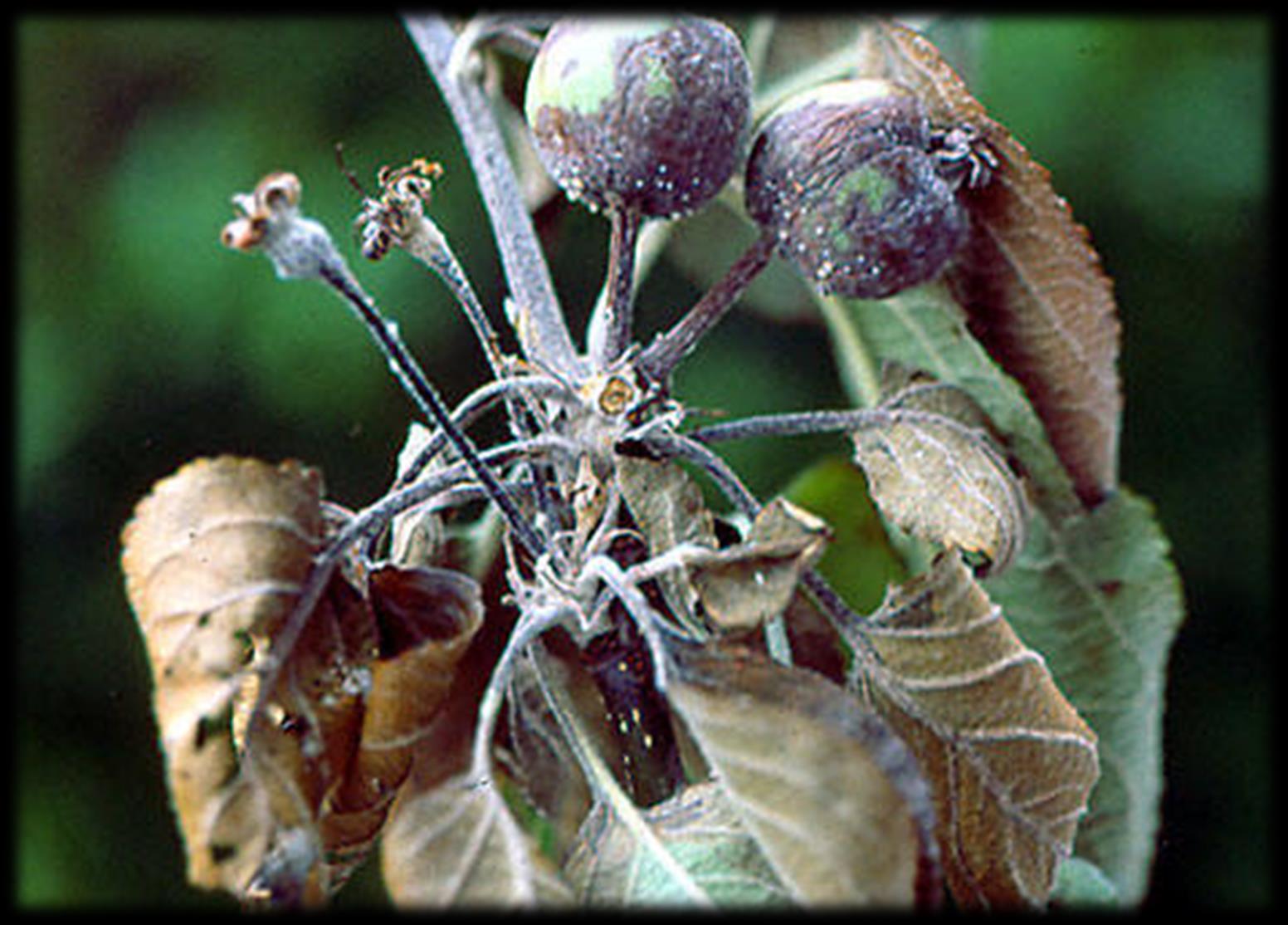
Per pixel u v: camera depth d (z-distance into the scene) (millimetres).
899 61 257
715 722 212
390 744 224
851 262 241
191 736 216
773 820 209
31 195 560
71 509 544
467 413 229
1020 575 284
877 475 244
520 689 245
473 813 214
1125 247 564
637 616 218
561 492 233
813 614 249
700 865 218
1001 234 258
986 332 267
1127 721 285
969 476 246
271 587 220
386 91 545
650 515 228
